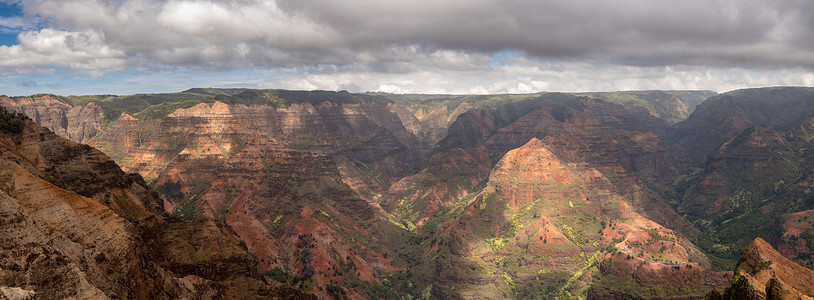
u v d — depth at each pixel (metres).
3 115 111.00
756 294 81.56
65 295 52.19
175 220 135.25
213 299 101.56
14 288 47.97
